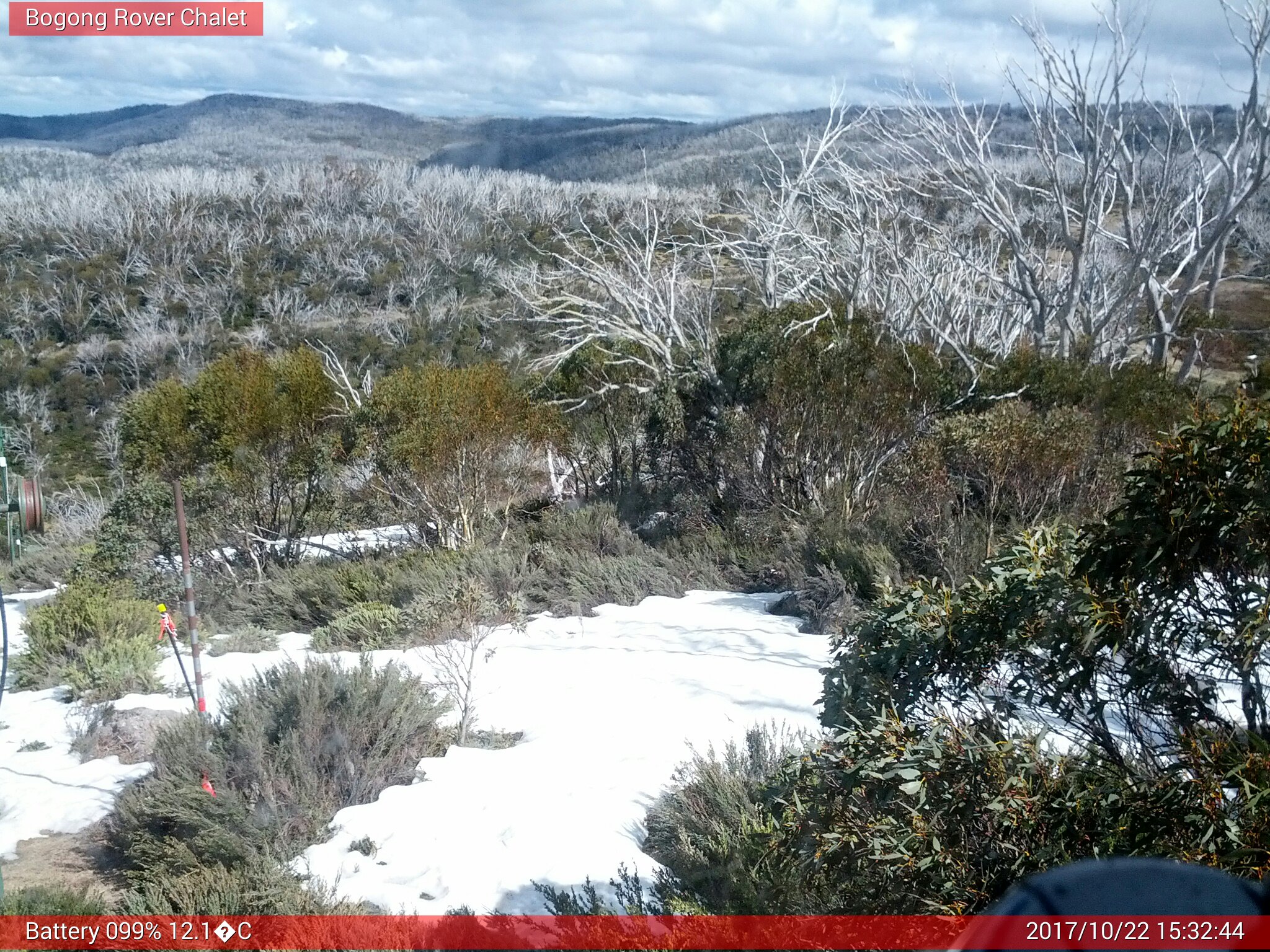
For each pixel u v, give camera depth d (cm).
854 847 326
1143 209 1698
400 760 606
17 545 510
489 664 823
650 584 1100
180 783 528
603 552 1248
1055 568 330
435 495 1295
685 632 915
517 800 550
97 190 6962
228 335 5222
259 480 1320
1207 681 303
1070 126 1714
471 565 1141
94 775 633
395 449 1279
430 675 787
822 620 901
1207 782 259
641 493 1413
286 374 1362
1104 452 1085
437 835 516
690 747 576
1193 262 1892
